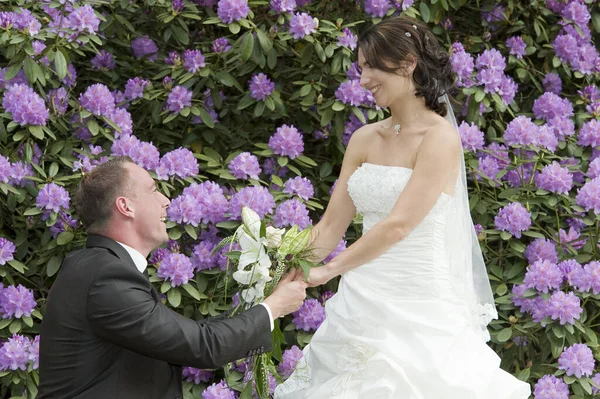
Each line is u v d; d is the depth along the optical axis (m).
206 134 4.34
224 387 3.70
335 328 3.08
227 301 3.95
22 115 3.77
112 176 2.48
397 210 2.93
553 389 3.78
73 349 2.36
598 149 4.44
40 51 3.90
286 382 3.21
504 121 4.79
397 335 2.95
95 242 2.49
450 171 2.98
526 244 4.54
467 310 3.07
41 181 3.83
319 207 4.03
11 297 3.67
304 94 4.14
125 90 4.30
